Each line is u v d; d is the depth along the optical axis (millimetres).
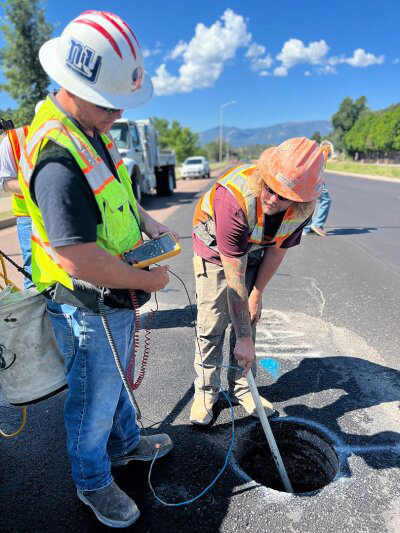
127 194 1523
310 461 2449
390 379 2834
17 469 2133
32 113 20375
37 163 1253
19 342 1702
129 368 1863
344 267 5301
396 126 44719
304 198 1627
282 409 2537
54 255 1416
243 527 1798
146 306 4066
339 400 2619
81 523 1840
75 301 1519
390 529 1775
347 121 73000
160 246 1585
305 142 1633
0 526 1830
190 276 4965
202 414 2396
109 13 1312
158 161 14203
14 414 2564
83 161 1288
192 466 2131
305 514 1848
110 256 1365
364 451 2205
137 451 2148
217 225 1839
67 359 1690
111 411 1747
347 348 3250
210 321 2271
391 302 4133
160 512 1876
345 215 9656
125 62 1280
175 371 2951
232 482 2029
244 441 2398
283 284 4676
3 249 6203
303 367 2986
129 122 10508
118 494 1849
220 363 2436
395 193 15156
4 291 1872
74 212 1253
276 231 1882
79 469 1764
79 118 1354
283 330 3557
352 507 1878
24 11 19656
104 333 1599
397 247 6359
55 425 2453
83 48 1238
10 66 20750
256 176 1745
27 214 2607
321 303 4129
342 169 38531
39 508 1915
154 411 2547
